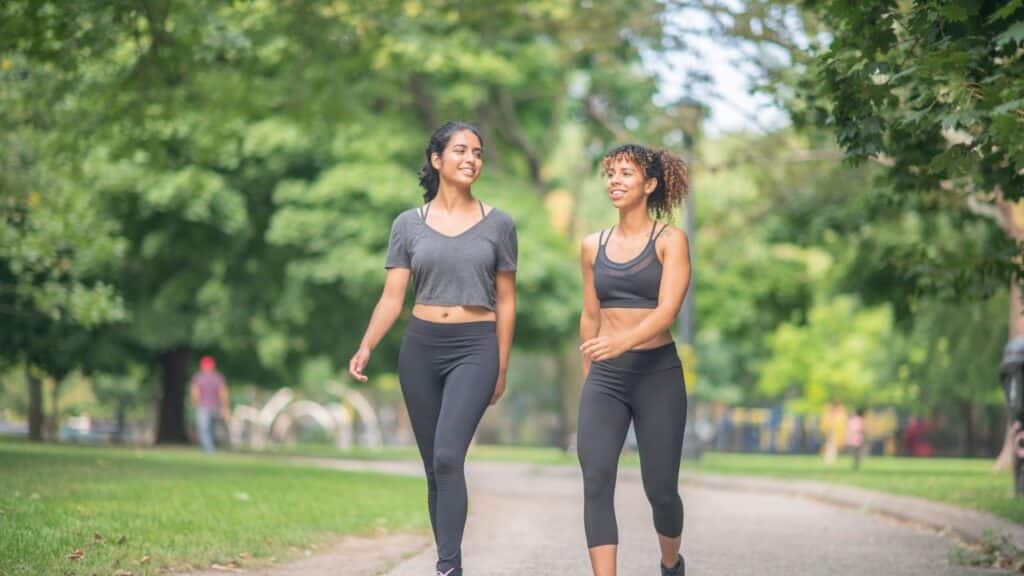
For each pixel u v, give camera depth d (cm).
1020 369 1752
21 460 1977
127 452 2847
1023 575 1109
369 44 2091
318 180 3672
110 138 1989
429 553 1159
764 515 1791
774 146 2631
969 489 1961
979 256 1454
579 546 1291
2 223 2164
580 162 5091
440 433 824
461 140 841
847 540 1415
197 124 2159
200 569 988
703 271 4206
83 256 2427
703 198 4572
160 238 3678
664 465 804
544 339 4044
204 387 3488
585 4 2308
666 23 2059
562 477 2962
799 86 1369
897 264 1514
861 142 1020
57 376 3938
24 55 1867
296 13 1958
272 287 3812
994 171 1243
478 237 838
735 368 6856
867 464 4456
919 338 3344
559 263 3869
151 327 3784
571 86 4062
